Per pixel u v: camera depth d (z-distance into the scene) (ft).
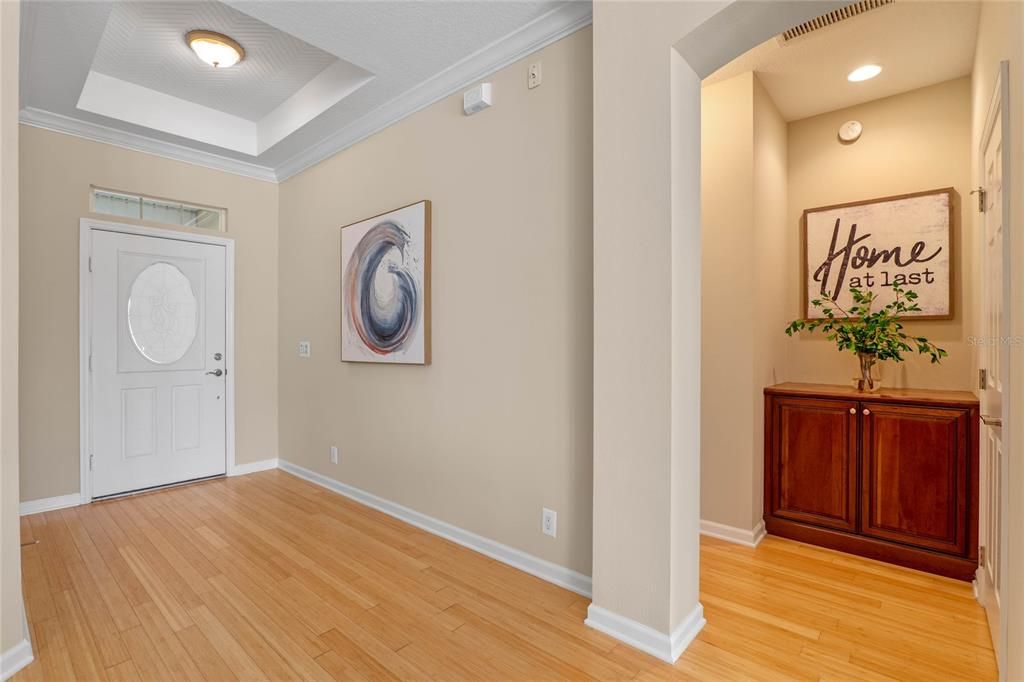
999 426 5.70
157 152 12.10
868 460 8.50
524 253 7.96
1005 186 4.75
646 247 5.92
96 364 11.25
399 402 10.28
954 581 7.64
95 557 8.32
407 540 9.14
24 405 10.33
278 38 9.27
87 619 6.50
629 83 6.04
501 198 8.30
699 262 6.37
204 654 5.80
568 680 5.39
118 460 11.55
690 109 6.12
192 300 12.68
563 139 7.43
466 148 8.89
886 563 8.27
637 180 5.99
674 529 5.85
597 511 6.40
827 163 10.61
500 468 8.34
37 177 10.48
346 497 11.64
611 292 6.23
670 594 5.78
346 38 7.98
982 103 7.48
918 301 9.48
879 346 8.91
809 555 8.61
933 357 8.68
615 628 6.17
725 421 9.31
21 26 7.57
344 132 11.44
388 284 10.32
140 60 10.04
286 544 8.91
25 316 10.34
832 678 5.40
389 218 10.30
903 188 9.79
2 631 5.44
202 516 10.31
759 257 9.37
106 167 11.37
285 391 13.91
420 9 7.29
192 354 12.68
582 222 7.22
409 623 6.45
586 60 7.16
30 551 8.55
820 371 10.63
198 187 12.80
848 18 7.55
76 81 9.20
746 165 9.11
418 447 9.86
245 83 11.00
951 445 7.77
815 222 10.64
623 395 6.14
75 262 10.97
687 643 6.00
